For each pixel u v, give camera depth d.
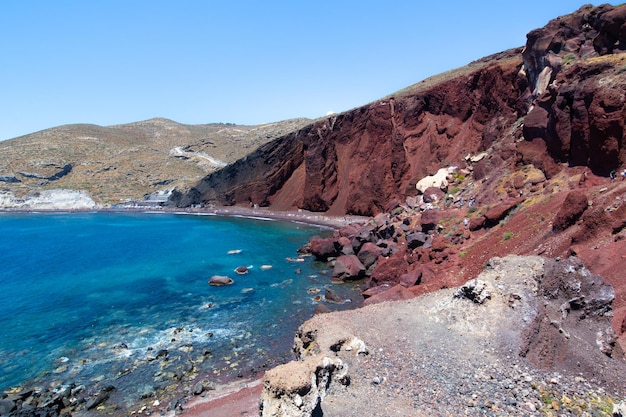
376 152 71.50
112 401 18.45
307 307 29.95
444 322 16.83
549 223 24.77
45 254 52.09
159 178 135.38
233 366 21.33
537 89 42.69
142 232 70.50
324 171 80.06
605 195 22.31
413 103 67.88
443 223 36.59
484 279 17.48
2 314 29.91
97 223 87.00
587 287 15.60
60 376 20.80
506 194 35.56
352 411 11.82
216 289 34.84
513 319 15.27
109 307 30.97
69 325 27.50
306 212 81.69
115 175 136.75
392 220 46.94
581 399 11.89
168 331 26.12
